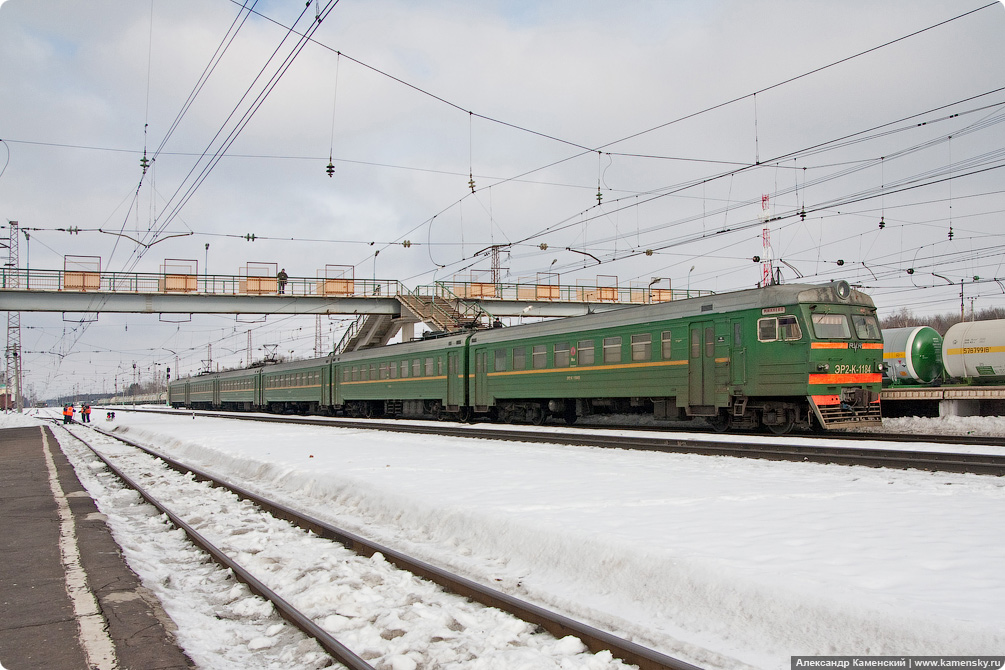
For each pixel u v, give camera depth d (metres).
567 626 5.33
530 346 25.06
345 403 39.88
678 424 24.75
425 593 6.59
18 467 19.62
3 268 34.16
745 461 13.41
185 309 36.97
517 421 27.30
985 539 6.59
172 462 18.89
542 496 9.63
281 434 26.03
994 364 24.41
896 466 12.12
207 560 8.24
